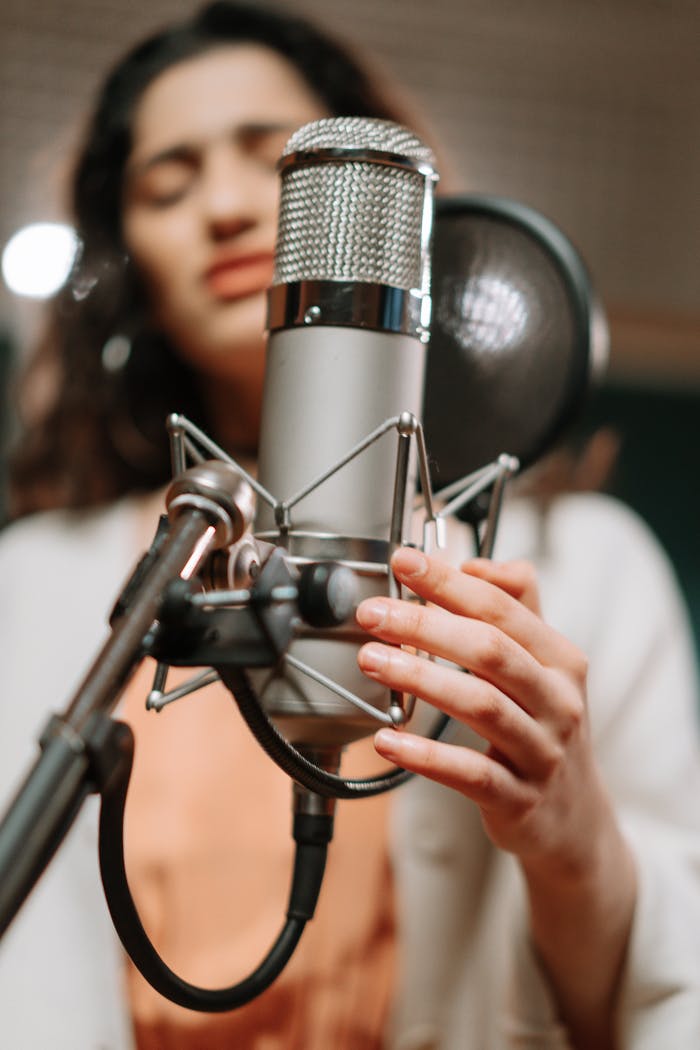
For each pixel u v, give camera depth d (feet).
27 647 3.26
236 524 1.15
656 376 8.00
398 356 1.36
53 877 2.64
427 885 2.79
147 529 3.44
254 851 2.81
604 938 2.16
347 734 1.36
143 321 3.22
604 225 7.72
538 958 2.43
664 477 7.89
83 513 3.57
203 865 2.80
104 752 0.98
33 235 3.78
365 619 1.32
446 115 7.52
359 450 1.31
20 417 3.76
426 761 1.40
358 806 2.82
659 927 2.21
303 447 1.35
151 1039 2.60
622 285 7.74
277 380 1.38
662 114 7.75
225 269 2.91
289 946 1.36
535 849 1.69
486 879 2.81
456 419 1.73
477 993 2.68
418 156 1.40
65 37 7.29
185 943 2.74
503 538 3.24
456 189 3.88
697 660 7.52
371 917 2.75
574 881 1.89
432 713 2.33
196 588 1.09
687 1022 2.15
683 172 7.75
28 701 3.17
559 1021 2.40
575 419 1.71
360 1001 2.69
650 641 3.17
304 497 1.34
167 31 3.25
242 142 2.99
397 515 1.36
